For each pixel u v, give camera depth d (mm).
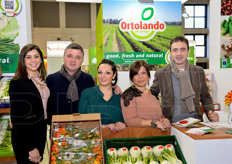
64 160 1086
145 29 1558
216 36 1628
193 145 1125
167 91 1486
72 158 1098
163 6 1570
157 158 1243
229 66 1651
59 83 1455
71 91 1469
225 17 1625
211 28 1615
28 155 1348
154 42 1571
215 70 1617
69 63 1469
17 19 1487
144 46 1565
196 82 1498
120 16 1541
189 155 1178
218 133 1192
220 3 1600
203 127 1269
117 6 1535
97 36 1793
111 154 1231
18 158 1351
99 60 1665
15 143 1339
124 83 1499
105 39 1537
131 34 1551
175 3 1580
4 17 1461
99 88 1455
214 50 1625
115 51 1546
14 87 1296
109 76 1435
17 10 1483
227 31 1632
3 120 1490
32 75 1349
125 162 1191
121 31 1544
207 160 1125
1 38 1460
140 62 1456
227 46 1633
